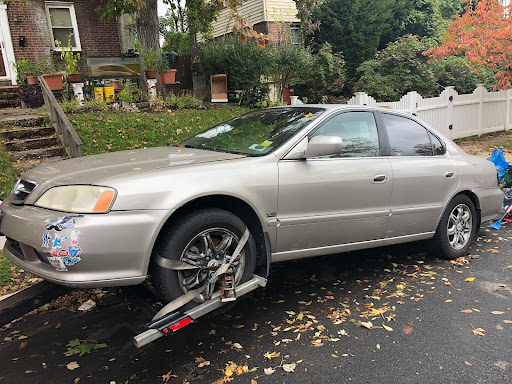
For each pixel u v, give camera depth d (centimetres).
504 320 339
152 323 266
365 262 471
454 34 1205
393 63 1639
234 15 724
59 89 1073
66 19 1346
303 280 425
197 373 278
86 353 308
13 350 317
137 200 270
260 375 274
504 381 264
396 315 350
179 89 1530
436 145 461
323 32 1720
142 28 1192
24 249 278
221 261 304
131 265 268
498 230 581
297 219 344
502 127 1430
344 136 383
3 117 867
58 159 773
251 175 320
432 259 477
